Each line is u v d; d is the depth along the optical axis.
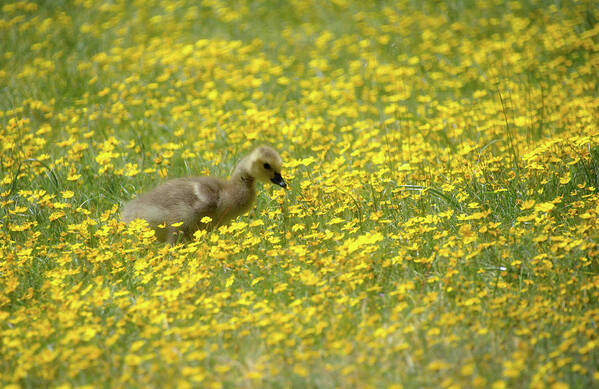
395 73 19.55
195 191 11.70
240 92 19.34
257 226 11.69
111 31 23.86
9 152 15.38
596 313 8.08
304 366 7.64
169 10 25.42
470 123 15.85
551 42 19.95
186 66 20.73
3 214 12.60
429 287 9.28
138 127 17.06
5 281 10.00
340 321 8.41
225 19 24.80
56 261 10.70
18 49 22.36
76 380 7.67
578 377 7.34
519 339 8.06
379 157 13.41
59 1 26.05
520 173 12.26
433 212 11.56
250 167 11.95
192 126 16.98
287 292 9.34
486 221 10.80
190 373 7.11
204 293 9.26
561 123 15.12
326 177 13.13
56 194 13.68
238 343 8.15
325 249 10.52
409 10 24.45
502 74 19.02
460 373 7.43
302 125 16.22
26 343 8.41
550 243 9.82
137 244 11.25
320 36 23.36
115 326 8.74
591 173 11.68
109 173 14.27
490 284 9.22
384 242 10.54
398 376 7.45
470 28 22.52
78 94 19.47
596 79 17.75
